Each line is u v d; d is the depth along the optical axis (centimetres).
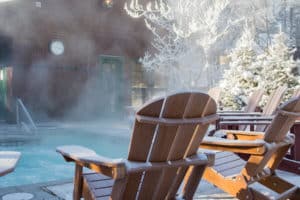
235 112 468
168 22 1188
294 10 1401
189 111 163
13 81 1028
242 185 234
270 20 1335
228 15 1235
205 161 185
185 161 177
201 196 286
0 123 1015
